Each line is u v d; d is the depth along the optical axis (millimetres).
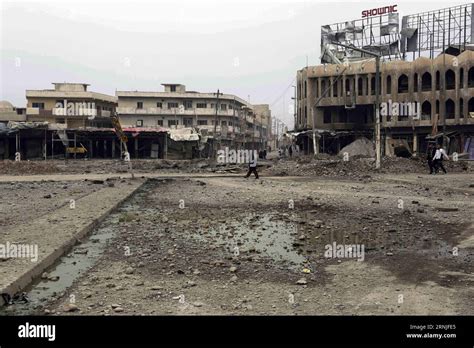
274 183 26656
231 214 15344
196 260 9164
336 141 61531
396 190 21844
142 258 9352
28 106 69125
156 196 20734
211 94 79500
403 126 55719
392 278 7859
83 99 69875
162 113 76750
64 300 6746
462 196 19234
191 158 62312
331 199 18531
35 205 16719
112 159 56312
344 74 59562
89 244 10672
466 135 52562
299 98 66062
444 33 58438
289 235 11781
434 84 54094
